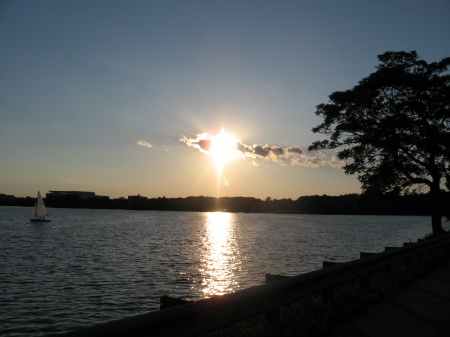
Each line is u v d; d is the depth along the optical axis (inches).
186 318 185.6
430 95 1050.7
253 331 248.1
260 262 1229.1
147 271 1061.1
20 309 678.5
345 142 1117.7
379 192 1139.9
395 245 1877.5
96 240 2114.9
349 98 1069.1
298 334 248.4
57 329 581.6
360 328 268.8
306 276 281.9
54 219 5216.5
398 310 319.3
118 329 150.4
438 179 1095.0
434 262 611.5
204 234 2743.6
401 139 1035.3
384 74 1053.2
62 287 850.1
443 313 310.2
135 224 4192.9
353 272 362.6
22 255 1435.8
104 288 839.1
